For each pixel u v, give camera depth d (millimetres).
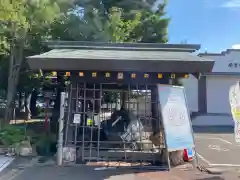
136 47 10773
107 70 8891
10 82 15422
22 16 12148
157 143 9719
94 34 15906
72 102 9789
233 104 7730
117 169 8664
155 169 8688
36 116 28469
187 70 8820
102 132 10734
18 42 14648
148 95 10523
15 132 11266
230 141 14781
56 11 14023
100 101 9945
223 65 22359
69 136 9742
